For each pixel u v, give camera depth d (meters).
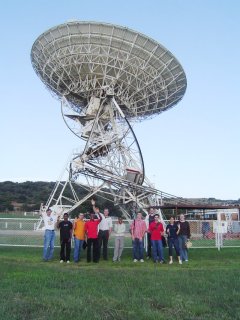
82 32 30.05
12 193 121.94
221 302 8.26
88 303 8.06
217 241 24.50
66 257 17.45
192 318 7.14
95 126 32.59
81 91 32.88
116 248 18.08
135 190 33.91
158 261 17.73
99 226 18.00
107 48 30.69
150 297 8.79
